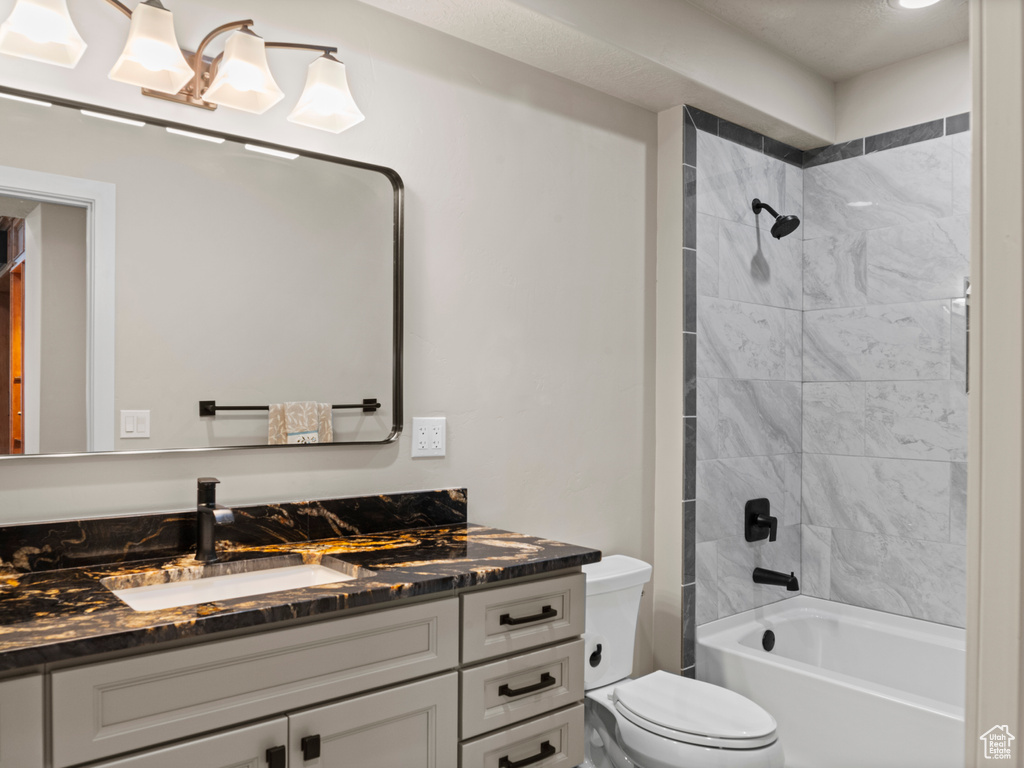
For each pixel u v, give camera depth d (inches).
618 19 88.1
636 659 105.5
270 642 48.5
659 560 107.4
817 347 125.0
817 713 93.4
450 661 57.7
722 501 111.2
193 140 66.4
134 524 62.6
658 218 108.3
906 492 114.2
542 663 63.8
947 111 110.4
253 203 69.7
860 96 120.4
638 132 106.1
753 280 117.3
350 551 67.1
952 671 104.3
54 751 40.8
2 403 56.9
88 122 61.1
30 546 57.9
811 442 125.5
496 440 88.7
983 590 17.1
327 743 50.9
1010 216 16.7
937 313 111.1
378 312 77.7
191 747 45.1
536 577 64.3
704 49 98.9
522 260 91.6
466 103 86.2
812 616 119.6
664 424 107.1
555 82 95.7
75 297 60.4
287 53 72.2
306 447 72.9
